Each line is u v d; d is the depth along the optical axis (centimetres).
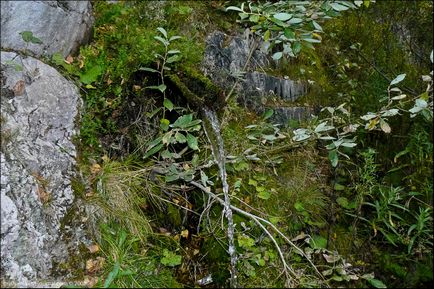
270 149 307
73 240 228
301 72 368
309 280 268
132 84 288
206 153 283
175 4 328
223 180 262
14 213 210
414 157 389
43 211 223
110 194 250
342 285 305
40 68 256
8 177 216
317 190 317
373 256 339
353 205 323
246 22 349
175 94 296
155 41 298
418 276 341
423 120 395
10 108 236
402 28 455
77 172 251
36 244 214
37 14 261
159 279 237
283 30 270
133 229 248
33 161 232
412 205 374
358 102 381
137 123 288
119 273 217
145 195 269
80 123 267
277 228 278
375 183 337
